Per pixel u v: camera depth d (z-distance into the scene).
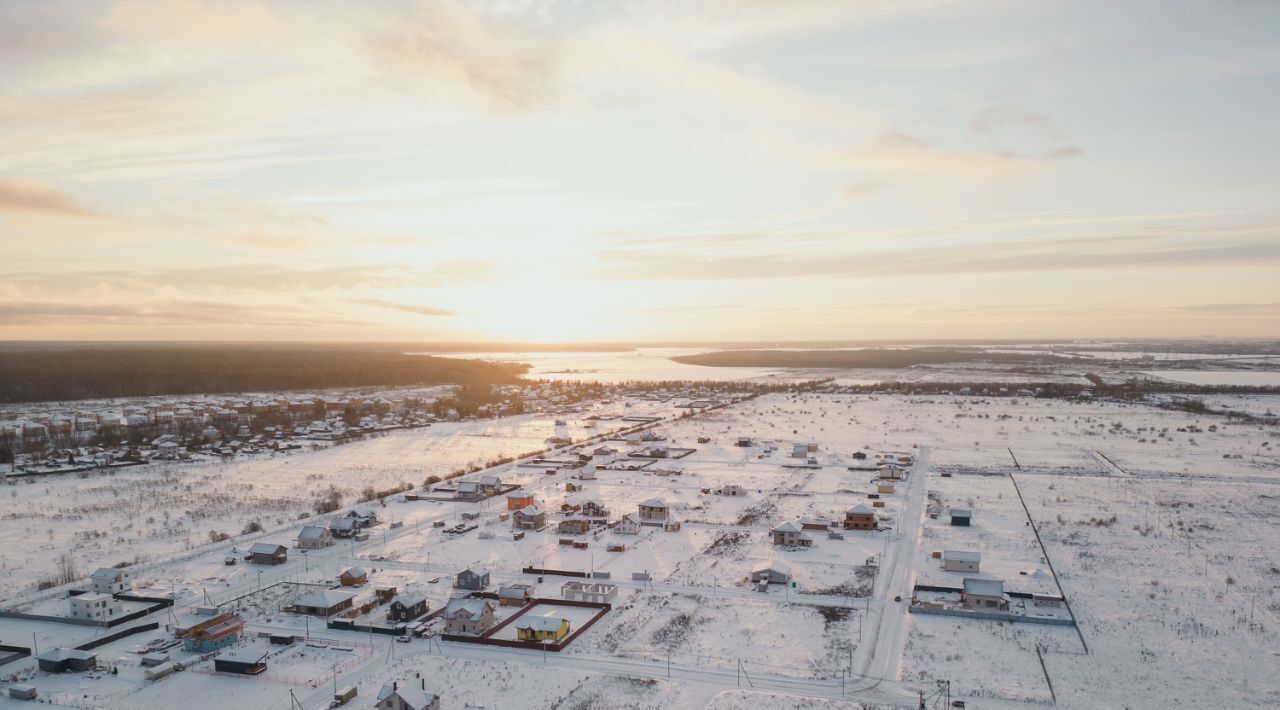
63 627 74.81
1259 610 76.31
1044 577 84.88
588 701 58.78
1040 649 67.69
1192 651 67.00
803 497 130.62
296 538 106.12
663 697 59.41
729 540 104.38
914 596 81.06
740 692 59.97
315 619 76.81
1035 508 119.56
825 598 81.25
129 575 89.81
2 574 90.44
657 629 73.06
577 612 77.62
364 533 109.62
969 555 89.19
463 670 64.69
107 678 63.72
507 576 89.88
